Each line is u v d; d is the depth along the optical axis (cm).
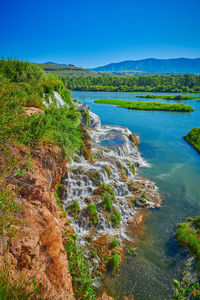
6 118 668
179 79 18925
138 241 1355
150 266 1177
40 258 579
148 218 1591
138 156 2719
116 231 1395
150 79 18712
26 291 432
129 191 1838
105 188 1623
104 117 5331
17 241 542
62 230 919
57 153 1025
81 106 3206
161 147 3291
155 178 2238
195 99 10500
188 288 1049
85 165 1748
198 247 1262
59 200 1379
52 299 487
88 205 1422
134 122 4919
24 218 636
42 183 824
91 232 1314
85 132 1834
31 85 1998
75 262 892
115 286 1051
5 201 562
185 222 1551
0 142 670
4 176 650
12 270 471
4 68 2067
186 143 3522
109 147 2322
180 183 2147
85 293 807
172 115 5972
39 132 883
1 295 373
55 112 1310
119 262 1175
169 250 1298
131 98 10738
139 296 1012
